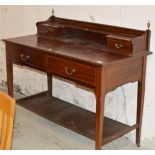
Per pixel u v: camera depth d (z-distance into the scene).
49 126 2.95
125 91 2.61
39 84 3.43
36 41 2.63
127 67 2.19
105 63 1.99
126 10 2.42
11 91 2.86
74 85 3.00
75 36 2.68
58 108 2.88
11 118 1.28
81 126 2.52
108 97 2.75
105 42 2.46
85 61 2.06
